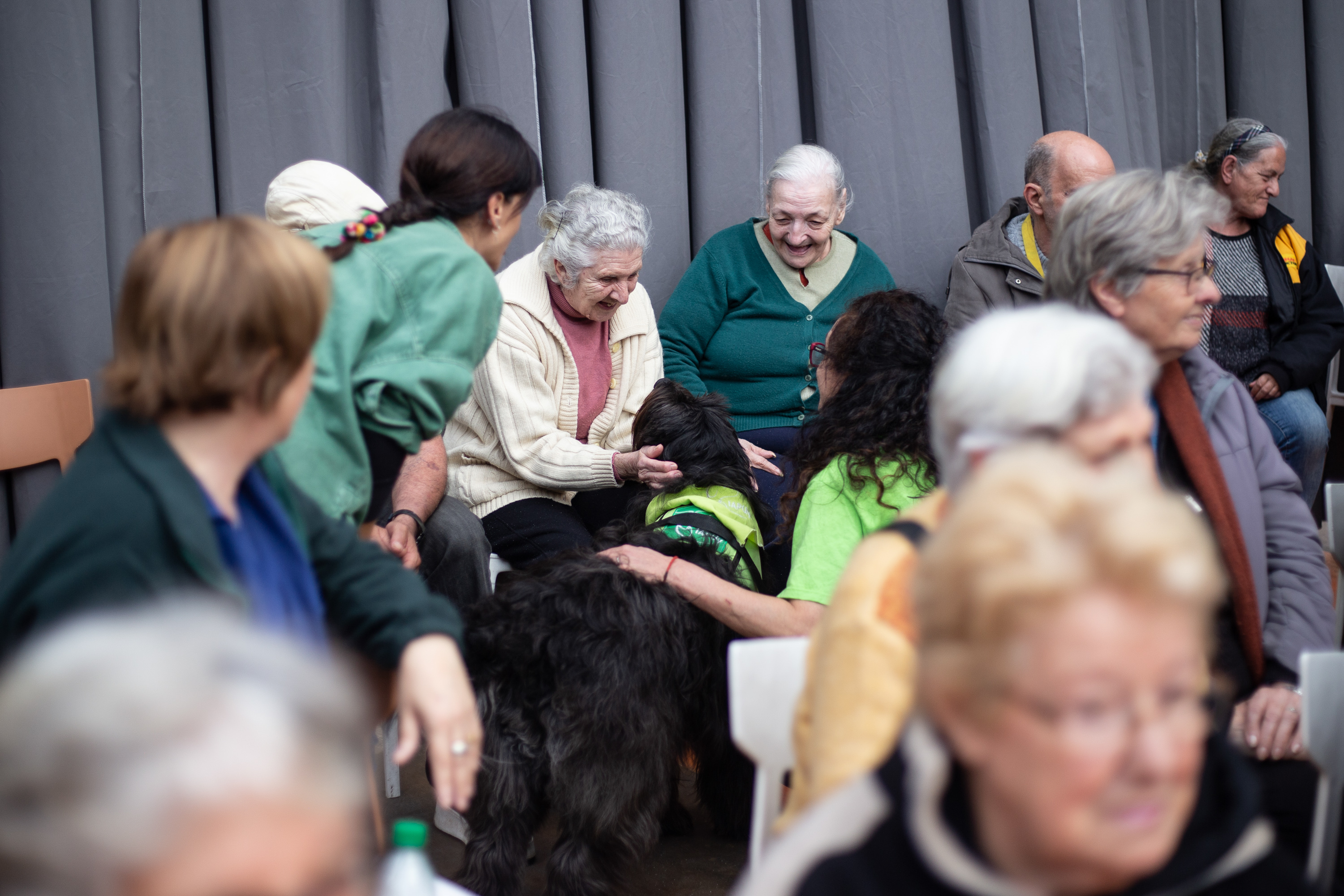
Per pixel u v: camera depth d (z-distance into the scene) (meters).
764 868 0.93
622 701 2.06
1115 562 0.75
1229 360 3.81
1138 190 1.80
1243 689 1.83
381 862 1.52
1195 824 0.88
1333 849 1.48
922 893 0.87
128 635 0.54
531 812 2.13
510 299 2.93
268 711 0.53
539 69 3.38
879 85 3.75
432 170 1.94
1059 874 0.83
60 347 2.95
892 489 1.96
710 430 2.46
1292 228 3.95
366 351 1.77
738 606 2.07
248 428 1.23
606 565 2.14
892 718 1.14
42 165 2.88
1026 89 3.93
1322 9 4.41
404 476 2.59
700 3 3.58
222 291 1.15
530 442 2.89
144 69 2.98
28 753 0.49
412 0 3.19
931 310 2.09
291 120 3.14
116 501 1.16
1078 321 1.27
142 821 0.48
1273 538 1.96
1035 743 0.77
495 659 2.10
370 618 1.44
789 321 3.39
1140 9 4.07
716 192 3.68
